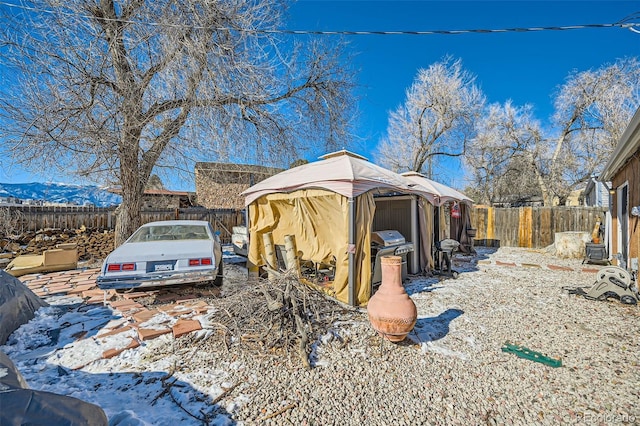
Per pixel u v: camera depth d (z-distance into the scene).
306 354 3.17
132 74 6.80
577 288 5.79
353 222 4.79
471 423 2.26
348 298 4.76
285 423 2.25
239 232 9.72
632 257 6.10
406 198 7.51
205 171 10.33
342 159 5.73
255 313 3.91
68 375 2.86
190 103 7.30
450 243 7.43
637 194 5.79
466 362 3.15
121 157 7.28
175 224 6.44
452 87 17.94
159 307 4.75
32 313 4.23
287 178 6.29
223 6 7.00
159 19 6.70
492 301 5.26
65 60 6.28
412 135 19.88
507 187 21.27
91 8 6.52
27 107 6.41
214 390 2.64
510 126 20.14
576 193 22.28
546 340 3.67
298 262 5.62
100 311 4.62
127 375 2.87
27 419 1.35
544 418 2.30
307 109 10.02
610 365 3.07
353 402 2.50
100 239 9.96
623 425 2.21
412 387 2.71
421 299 5.40
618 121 15.98
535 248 12.56
